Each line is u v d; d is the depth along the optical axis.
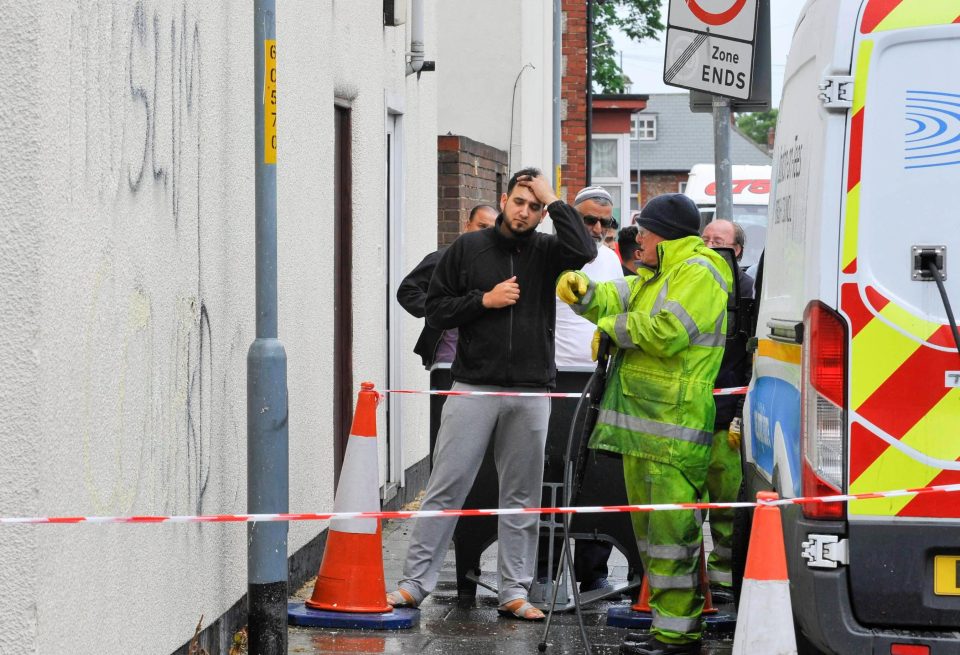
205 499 12.88
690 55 17.53
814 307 10.70
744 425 14.32
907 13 10.55
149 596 11.28
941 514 10.51
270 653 12.73
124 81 10.63
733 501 16.52
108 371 10.32
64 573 9.50
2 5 9.01
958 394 10.48
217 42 13.27
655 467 13.72
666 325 13.40
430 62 24.47
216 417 13.23
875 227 10.60
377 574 15.41
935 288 10.55
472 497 17.06
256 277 12.77
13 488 9.05
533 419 15.61
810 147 11.15
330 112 18.25
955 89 10.52
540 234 15.80
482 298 15.27
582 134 65.50
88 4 9.90
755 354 13.81
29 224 9.05
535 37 45.75
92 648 10.02
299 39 16.45
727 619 15.63
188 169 12.29
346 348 19.98
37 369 9.05
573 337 18.22
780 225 12.53
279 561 12.76
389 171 23.59
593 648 14.54
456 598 17.16
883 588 10.58
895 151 10.58
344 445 19.95
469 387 15.70
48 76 9.16
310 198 17.09
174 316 11.91
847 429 10.61
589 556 17.25
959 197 10.52
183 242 12.15
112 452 10.41
